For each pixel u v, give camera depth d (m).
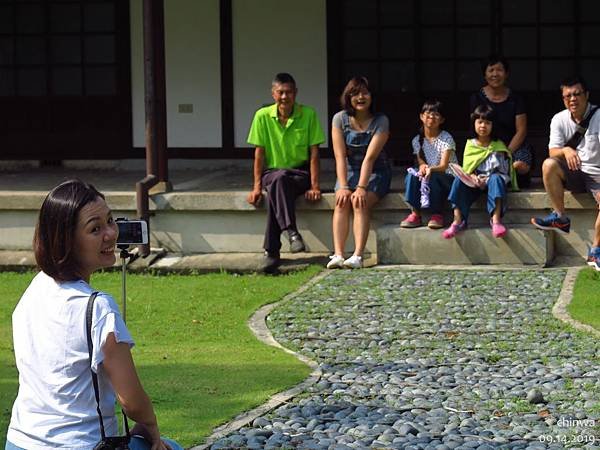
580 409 7.38
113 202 10.88
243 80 12.86
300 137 10.60
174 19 12.88
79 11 13.05
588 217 10.38
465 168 10.43
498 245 10.35
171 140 12.98
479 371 8.00
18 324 4.99
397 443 6.98
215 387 7.76
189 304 9.50
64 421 4.84
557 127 10.27
